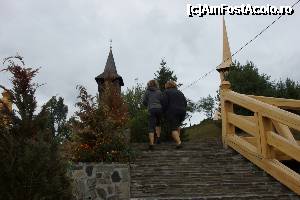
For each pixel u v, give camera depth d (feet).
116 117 30.94
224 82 31.99
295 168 28.86
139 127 42.63
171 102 30.60
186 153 27.73
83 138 26.08
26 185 14.28
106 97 37.63
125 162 24.99
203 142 32.17
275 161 24.70
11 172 14.23
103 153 25.46
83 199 22.44
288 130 28.48
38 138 15.26
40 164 14.66
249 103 27.30
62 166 15.78
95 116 27.22
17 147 14.74
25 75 16.39
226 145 30.45
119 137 26.37
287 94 66.64
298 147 22.13
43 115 16.16
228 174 24.50
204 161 26.55
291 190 22.41
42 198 14.14
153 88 31.48
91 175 22.91
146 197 21.53
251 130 27.20
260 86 65.98
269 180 23.95
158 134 31.68
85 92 28.53
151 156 26.81
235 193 21.90
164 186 22.53
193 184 22.59
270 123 25.50
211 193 21.85
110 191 22.68
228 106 31.35
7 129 15.29
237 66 72.08
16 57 16.60
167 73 54.03
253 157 26.32
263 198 21.09
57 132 17.01
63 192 15.05
